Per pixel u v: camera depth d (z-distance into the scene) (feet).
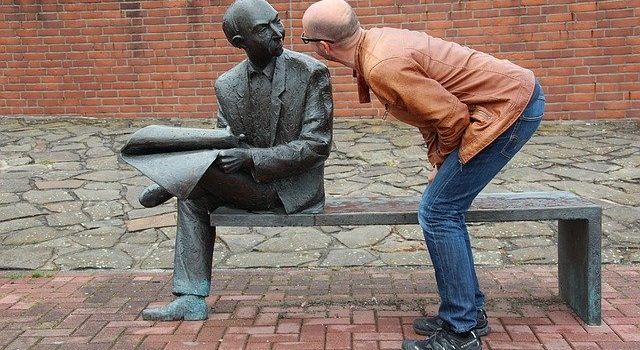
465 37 28.73
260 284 13.53
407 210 10.69
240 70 10.89
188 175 9.68
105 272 14.62
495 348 9.77
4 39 31.24
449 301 9.30
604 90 27.78
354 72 9.65
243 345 10.02
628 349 9.62
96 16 30.76
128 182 21.88
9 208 19.21
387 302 12.09
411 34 9.03
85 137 27.84
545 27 28.02
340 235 17.01
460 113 8.55
